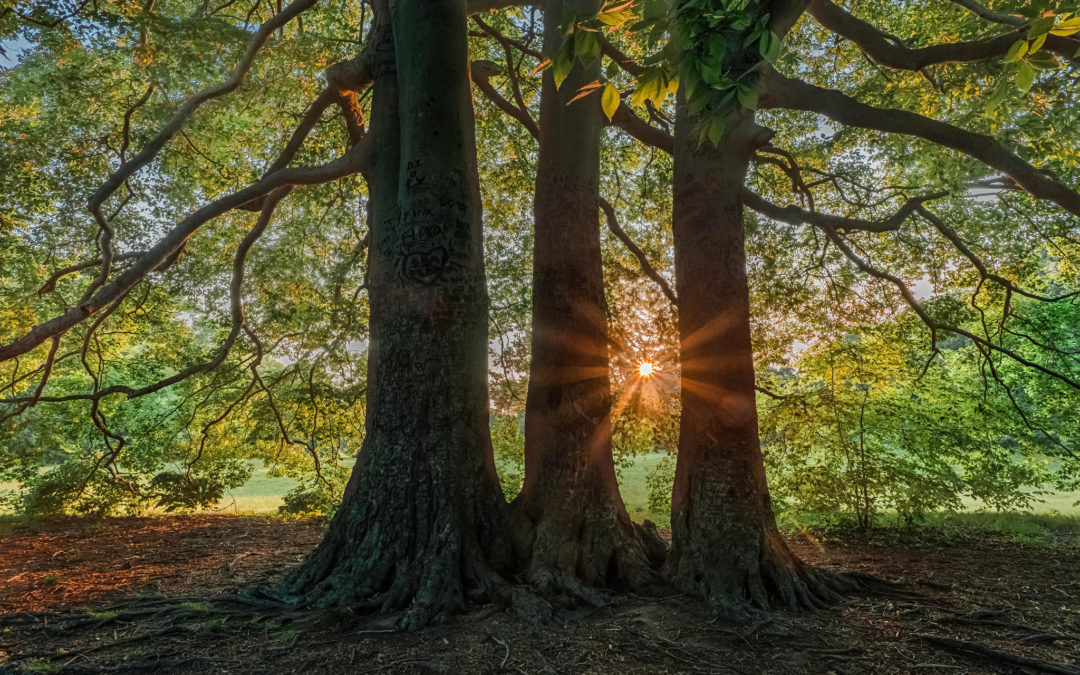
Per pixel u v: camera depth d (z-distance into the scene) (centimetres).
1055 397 1120
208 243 1295
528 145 1313
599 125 697
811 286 1129
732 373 568
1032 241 1097
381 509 543
